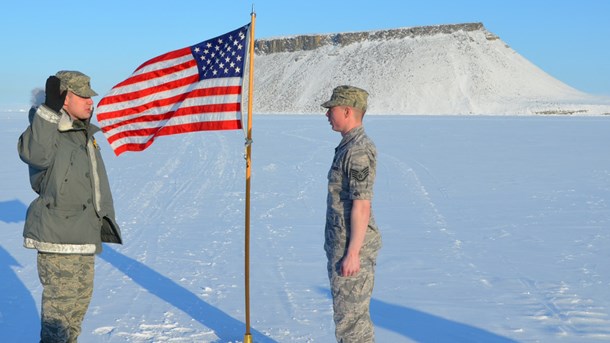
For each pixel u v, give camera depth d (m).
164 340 4.80
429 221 10.09
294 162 20.02
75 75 3.96
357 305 3.81
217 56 4.67
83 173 3.97
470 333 5.02
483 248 8.12
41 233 3.91
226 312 5.51
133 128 4.77
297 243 8.47
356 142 3.73
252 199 12.46
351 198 3.68
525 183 14.88
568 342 4.82
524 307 5.68
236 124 4.72
